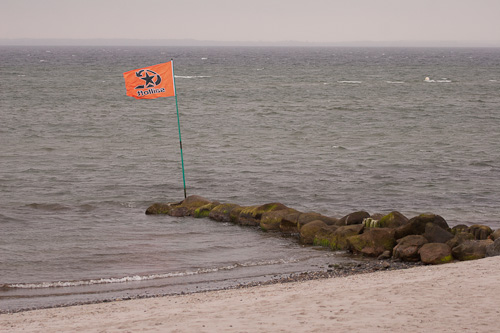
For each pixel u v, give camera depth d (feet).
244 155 153.48
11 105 265.34
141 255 72.13
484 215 96.12
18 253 72.54
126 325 40.65
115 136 185.57
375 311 40.83
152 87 91.20
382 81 461.78
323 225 79.56
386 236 72.74
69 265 67.97
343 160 147.02
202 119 232.12
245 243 78.33
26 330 41.04
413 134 193.98
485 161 145.48
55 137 180.96
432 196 109.91
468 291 45.16
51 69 581.53
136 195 109.40
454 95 340.80
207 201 96.89
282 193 112.27
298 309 42.45
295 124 219.82
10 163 138.31
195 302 48.67
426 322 37.78
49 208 98.89
